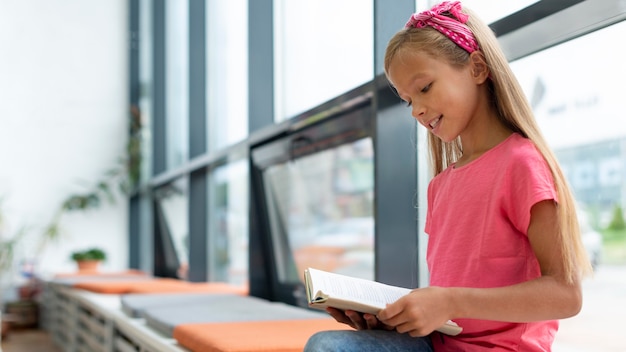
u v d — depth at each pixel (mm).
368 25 2547
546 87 1731
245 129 3832
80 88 6172
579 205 1653
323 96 2947
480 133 1150
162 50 5805
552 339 1095
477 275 1074
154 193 5535
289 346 1700
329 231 3057
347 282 1126
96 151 6180
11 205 5891
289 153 3201
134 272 5660
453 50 1111
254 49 3512
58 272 6008
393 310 996
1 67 5941
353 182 2838
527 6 1646
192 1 4664
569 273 978
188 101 4625
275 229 3463
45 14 6105
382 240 2074
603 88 1574
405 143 2107
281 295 3420
